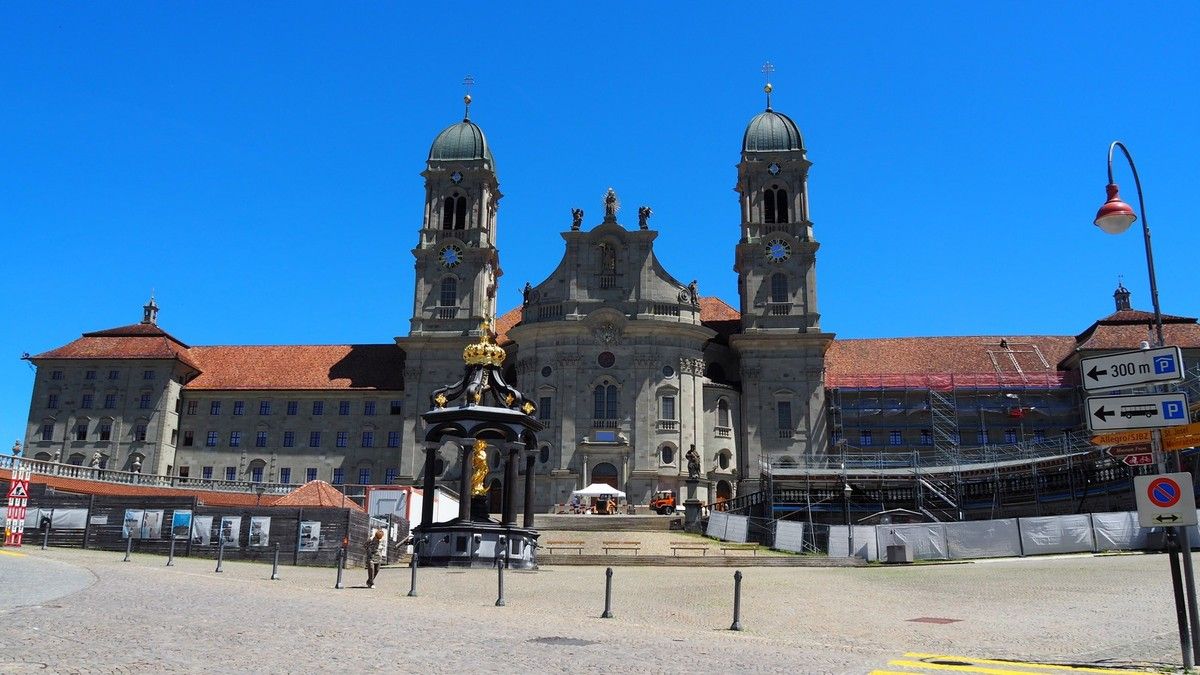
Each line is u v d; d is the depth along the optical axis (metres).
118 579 30.78
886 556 54.47
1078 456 71.44
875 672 17.92
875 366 101.25
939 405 95.00
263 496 85.06
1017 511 77.56
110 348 102.88
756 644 22.41
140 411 100.50
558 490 89.12
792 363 94.38
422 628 22.62
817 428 92.38
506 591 36.28
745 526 68.19
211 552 48.69
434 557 47.41
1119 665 19.47
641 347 92.50
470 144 105.19
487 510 50.94
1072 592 34.34
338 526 48.44
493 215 106.50
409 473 95.06
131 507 49.84
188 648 17.36
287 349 109.19
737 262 101.94
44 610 21.39
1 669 14.27
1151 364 19.78
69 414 101.00
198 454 101.75
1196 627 18.75
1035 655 21.34
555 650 19.73
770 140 101.06
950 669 18.61
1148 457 21.14
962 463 86.00
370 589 35.59
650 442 90.19
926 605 32.34
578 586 38.94
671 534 71.94
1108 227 21.00
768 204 100.06
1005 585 37.94
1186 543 18.92
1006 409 94.69
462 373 97.31
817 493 81.94
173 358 101.38
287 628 21.05
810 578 43.50
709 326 102.94
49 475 72.56
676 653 20.05
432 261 101.06
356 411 102.06
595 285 95.06
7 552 42.19
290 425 102.12
